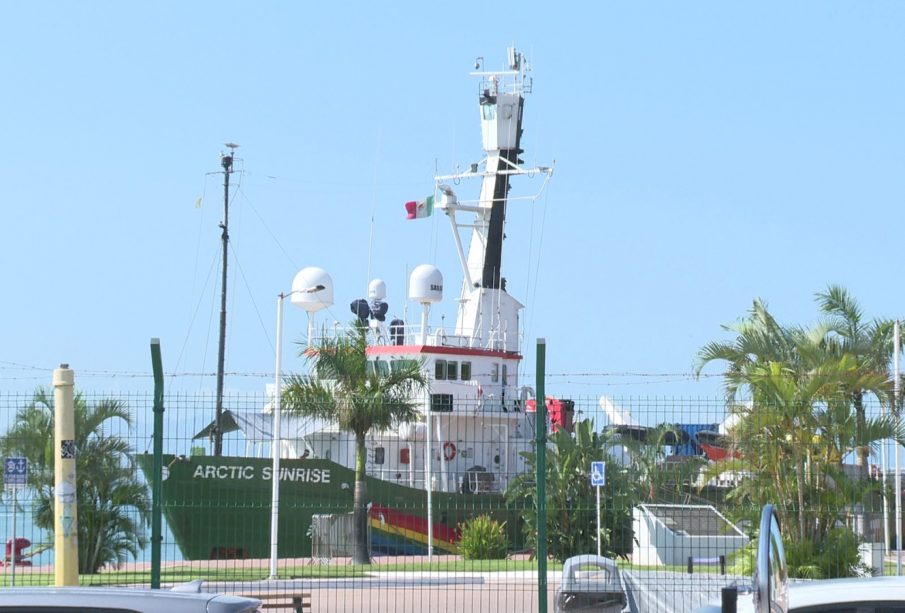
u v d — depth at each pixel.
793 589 10.15
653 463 34.62
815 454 24.16
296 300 49.06
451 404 24.53
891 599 9.67
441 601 24.31
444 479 44.84
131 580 25.44
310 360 36.03
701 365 33.09
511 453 46.34
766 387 26.58
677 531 29.92
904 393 33.41
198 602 9.01
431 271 50.53
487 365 48.81
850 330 38.12
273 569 28.67
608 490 36.75
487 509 28.44
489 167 52.62
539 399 16.78
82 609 8.96
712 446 25.08
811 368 30.95
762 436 24.00
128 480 29.61
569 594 18.50
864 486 24.12
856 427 24.17
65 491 18.77
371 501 41.16
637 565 30.03
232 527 39.09
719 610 9.88
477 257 53.00
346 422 34.25
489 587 23.48
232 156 62.66
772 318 34.78
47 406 29.33
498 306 52.00
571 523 33.38
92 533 29.42
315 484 42.06
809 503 23.84
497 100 52.38
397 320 51.56
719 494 27.34
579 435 38.59
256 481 40.66
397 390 35.62
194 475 39.72
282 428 42.88
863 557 24.30
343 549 33.44
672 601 19.83
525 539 39.34
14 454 28.64
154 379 17.48
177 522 29.25
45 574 25.91
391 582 23.00
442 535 43.38
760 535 8.07
